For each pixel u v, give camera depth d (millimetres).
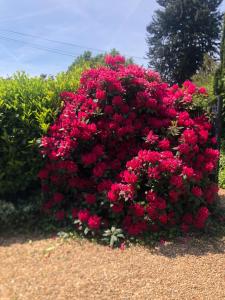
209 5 29562
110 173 4715
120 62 5625
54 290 3256
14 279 3396
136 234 4328
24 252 3955
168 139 4863
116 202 4328
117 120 4758
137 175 4375
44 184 4852
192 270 3801
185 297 3365
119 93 4879
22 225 4633
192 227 4695
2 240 4273
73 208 4688
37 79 5398
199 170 4801
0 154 4738
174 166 4297
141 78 5125
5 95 4859
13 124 4738
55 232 4500
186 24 28969
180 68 29047
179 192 4352
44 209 4777
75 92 5250
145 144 4820
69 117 4734
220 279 3709
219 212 5250
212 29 28578
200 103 5320
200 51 28828
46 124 4738
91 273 3568
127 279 3523
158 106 5086
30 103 4859
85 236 4348
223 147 8000
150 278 3584
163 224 4484
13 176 4809
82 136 4613
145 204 4379
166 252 4109
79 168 4871
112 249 4090
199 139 4957
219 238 4586
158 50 29531
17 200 5000
